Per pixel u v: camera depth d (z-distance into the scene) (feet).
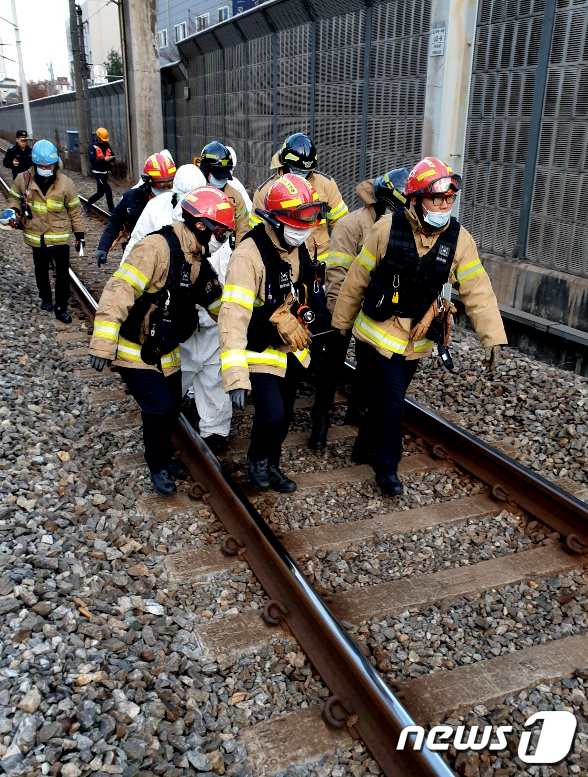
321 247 17.28
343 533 13.35
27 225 24.31
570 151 25.00
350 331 15.07
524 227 27.63
